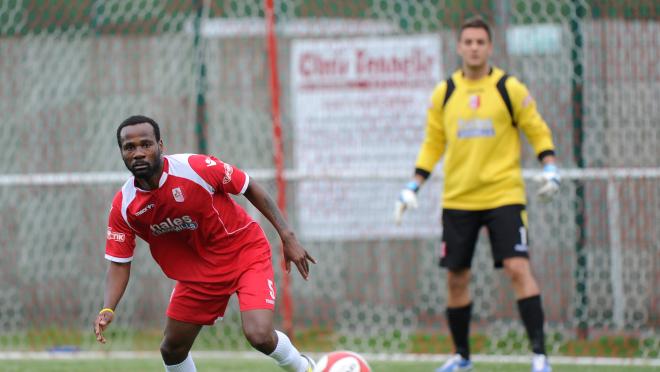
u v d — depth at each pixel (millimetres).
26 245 29547
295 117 27891
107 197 29141
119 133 15352
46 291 29469
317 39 27781
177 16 28672
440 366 24203
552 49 26422
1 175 29312
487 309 27422
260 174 27109
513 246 20781
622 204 26094
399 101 27391
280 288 28703
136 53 28875
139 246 29125
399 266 27859
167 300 29031
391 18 27609
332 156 27703
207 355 26500
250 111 28422
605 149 26172
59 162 29297
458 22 27141
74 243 29328
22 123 29406
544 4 26609
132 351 27188
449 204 21656
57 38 29266
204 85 28375
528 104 21172
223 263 16578
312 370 17266
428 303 27812
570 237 26547
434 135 22203
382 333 27984
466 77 21547
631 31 25984
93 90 29109
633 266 26109
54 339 28891
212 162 16172
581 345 26359
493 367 23766
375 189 27750
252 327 15820
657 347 25859
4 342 28812
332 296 28281
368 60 27531
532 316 20484
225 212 16531
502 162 21188
